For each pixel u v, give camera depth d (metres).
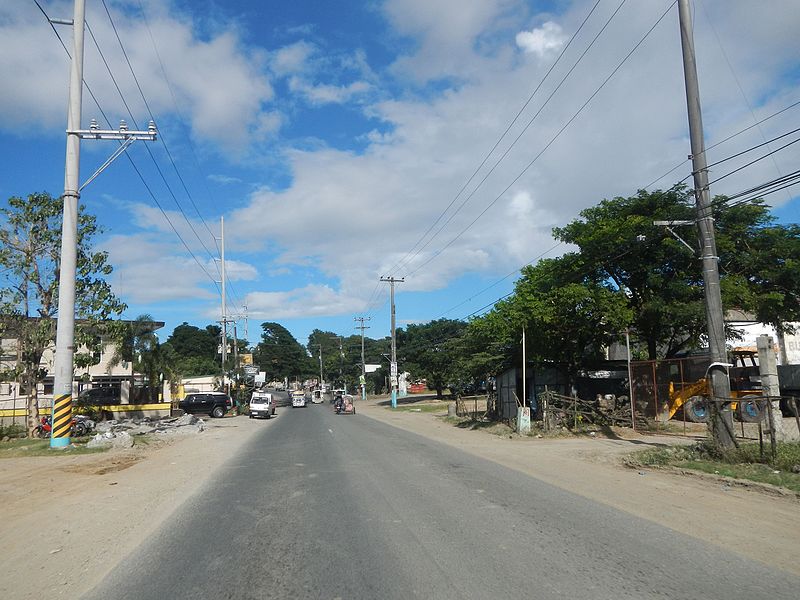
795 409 14.45
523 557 6.79
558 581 5.95
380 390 106.19
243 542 7.83
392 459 16.55
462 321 69.81
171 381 44.72
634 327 26.80
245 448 21.34
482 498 10.52
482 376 38.78
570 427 24.28
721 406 14.88
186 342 111.81
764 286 24.44
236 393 58.22
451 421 36.19
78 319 27.17
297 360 142.12
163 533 8.52
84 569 6.84
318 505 10.11
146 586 6.14
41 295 26.28
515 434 24.09
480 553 6.98
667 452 16.06
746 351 27.20
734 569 6.31
